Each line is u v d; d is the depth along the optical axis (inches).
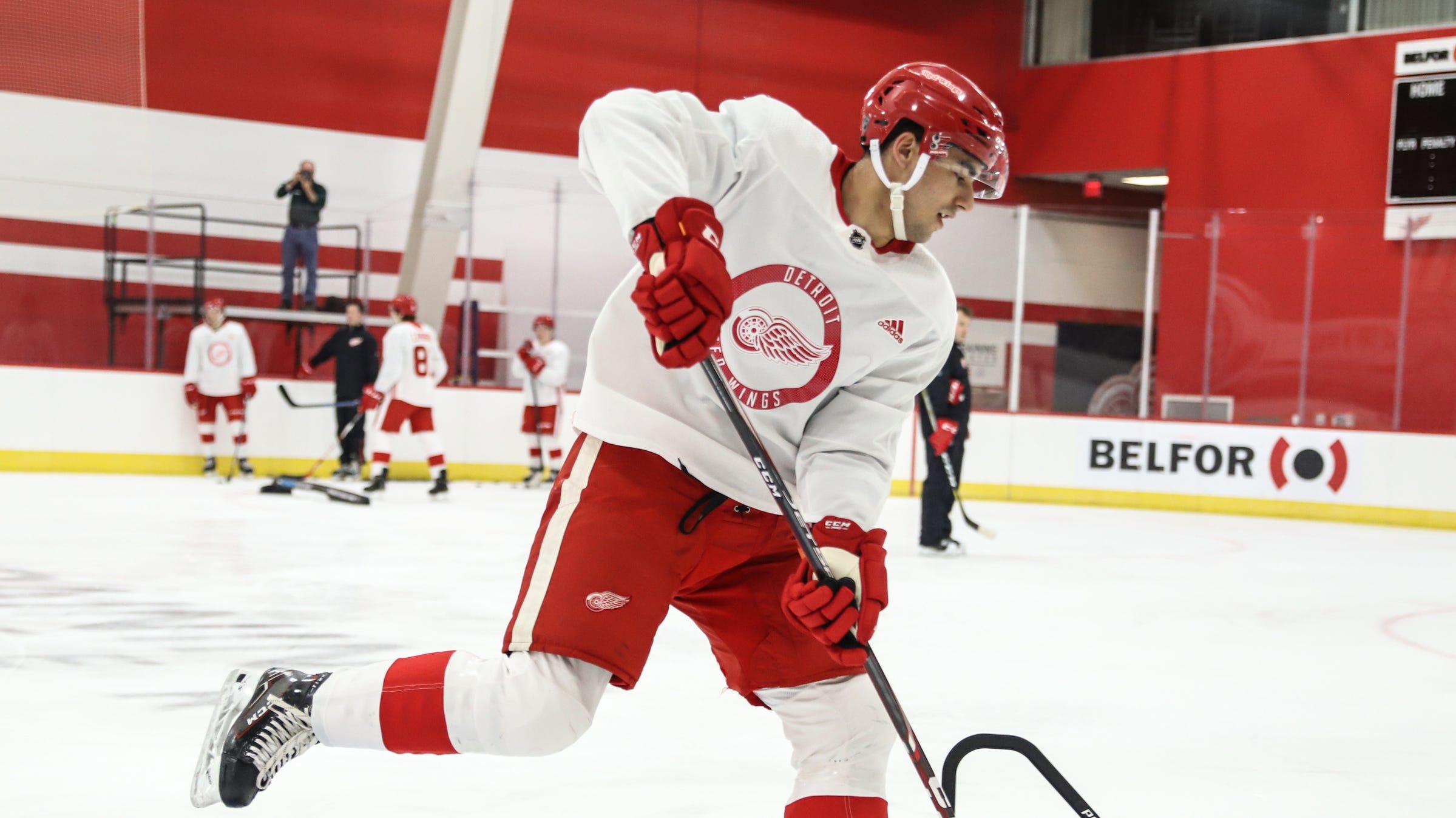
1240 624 209.3
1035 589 242.2
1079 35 657.6
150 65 498.3
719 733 122.0
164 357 468.8
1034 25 676.1
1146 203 705.6
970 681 153.8
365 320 490.9
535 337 518.6
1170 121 619.8
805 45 627.5
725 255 66.4
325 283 499.8
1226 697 151.3
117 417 428.1
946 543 297.0
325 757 107.7
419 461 479.2
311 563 233.9
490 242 513.0
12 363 416.5
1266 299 527.2
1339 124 568.1
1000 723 132.6
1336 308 517.0
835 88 636.1
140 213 470.0
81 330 462.9
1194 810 104.3
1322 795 110.7
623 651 63.0
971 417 488.7
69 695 127.7
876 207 66.9
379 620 177.0
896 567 267.3
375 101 536.7
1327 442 456.8
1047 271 539.8
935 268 69.7
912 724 130.6
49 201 456.1
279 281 494.3
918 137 64.4
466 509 364.5
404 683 61.7
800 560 72.1
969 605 217.0
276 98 519.5
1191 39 616.7
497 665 62.1
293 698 62.6
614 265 526.9
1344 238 515.8
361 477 465.1
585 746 115.5
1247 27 599.8
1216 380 534.9
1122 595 239.0
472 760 108.7
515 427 482.6
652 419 66.1
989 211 537.0
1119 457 483.5
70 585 196.7
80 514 300.4
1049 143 661.9
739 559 70.2
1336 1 573.0
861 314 68.5
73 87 481.4
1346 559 322.0
